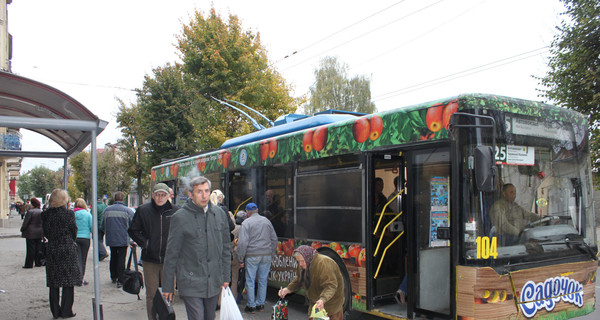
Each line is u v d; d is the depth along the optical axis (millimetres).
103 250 11992
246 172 8695
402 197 6133
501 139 4801
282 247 7473
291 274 7234
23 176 72125
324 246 6488
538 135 5129
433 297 5121
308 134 6961
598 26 12477
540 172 5086
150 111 25500
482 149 4414
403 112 5398
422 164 5336
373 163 5934
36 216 11039
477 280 4469
